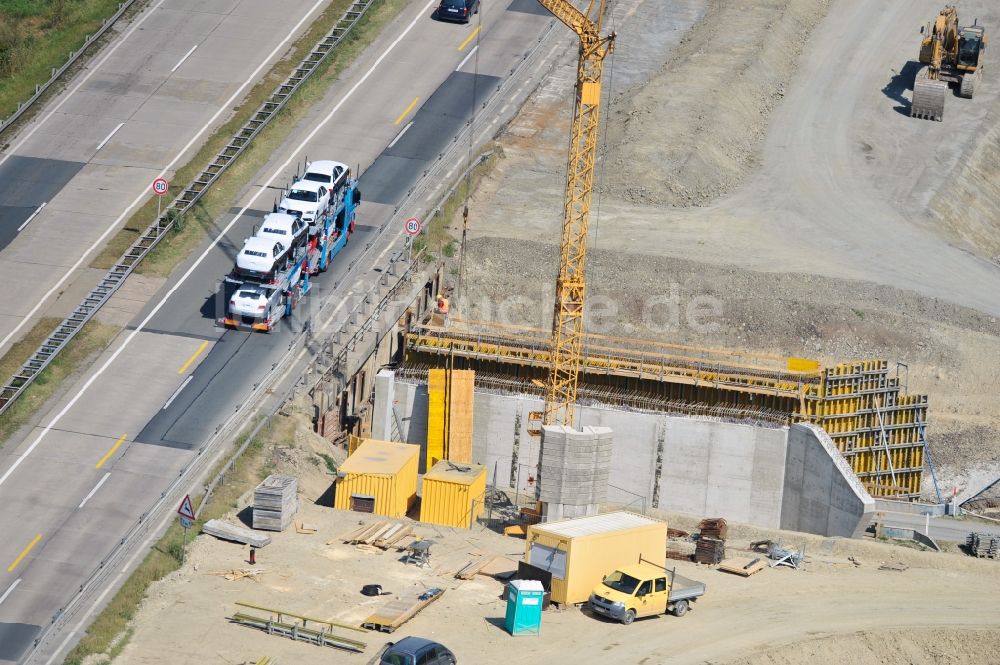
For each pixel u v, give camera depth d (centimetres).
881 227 11931
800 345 10844
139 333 9738
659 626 7488
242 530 7981
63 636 6988
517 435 10112
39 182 11469
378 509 8575
